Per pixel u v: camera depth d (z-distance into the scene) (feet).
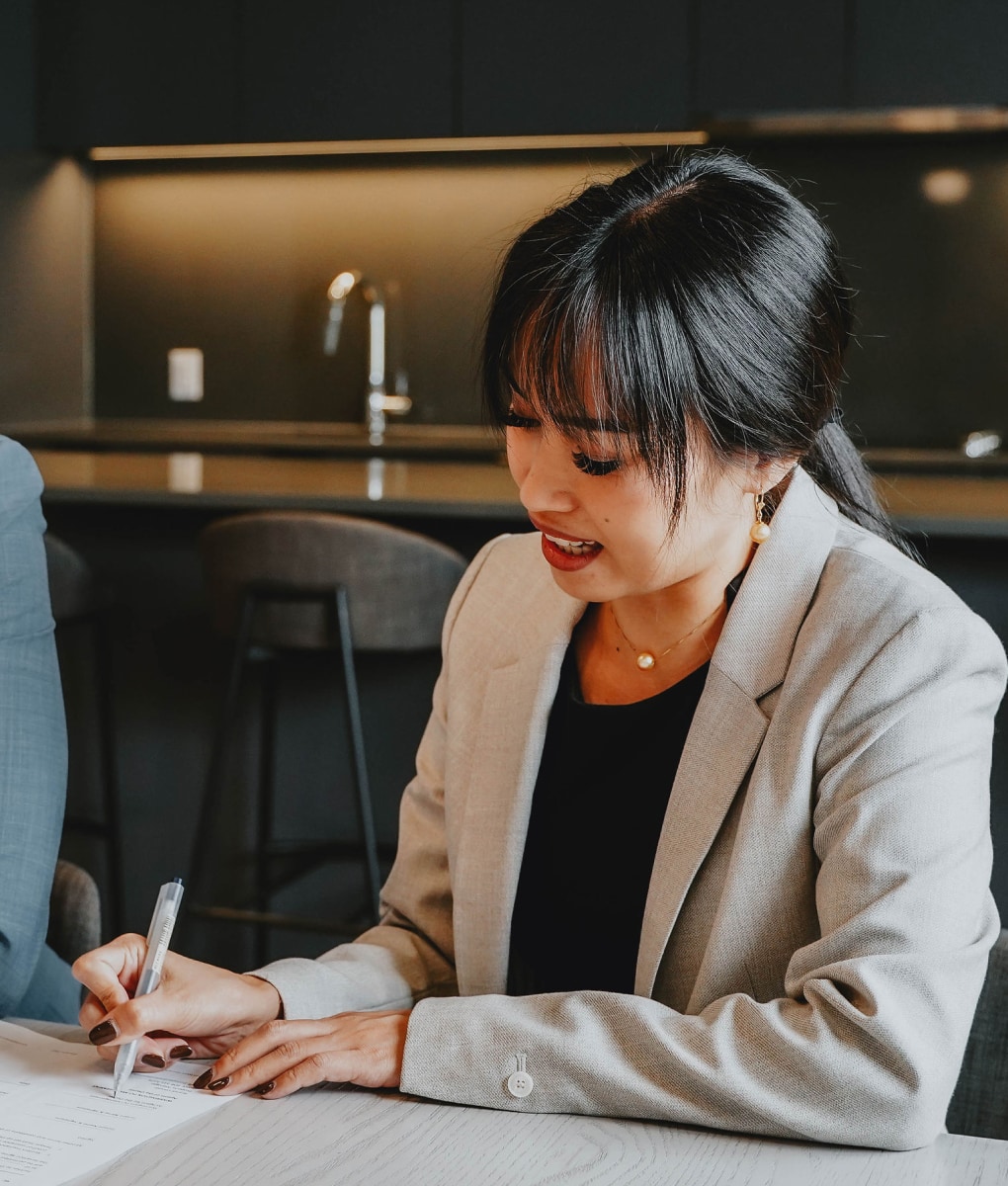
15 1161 2.83
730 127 13.46
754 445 3.23
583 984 3.97
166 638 10.01
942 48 12.46
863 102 12.67
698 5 12.96
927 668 3.39
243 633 8.89
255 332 15.70
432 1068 3.16
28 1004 4.29
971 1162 2.90
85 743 10.18
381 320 15.26
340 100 13.96
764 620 3.63
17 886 4.06
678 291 3.13
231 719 9.03
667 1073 3.08
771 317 3.21
